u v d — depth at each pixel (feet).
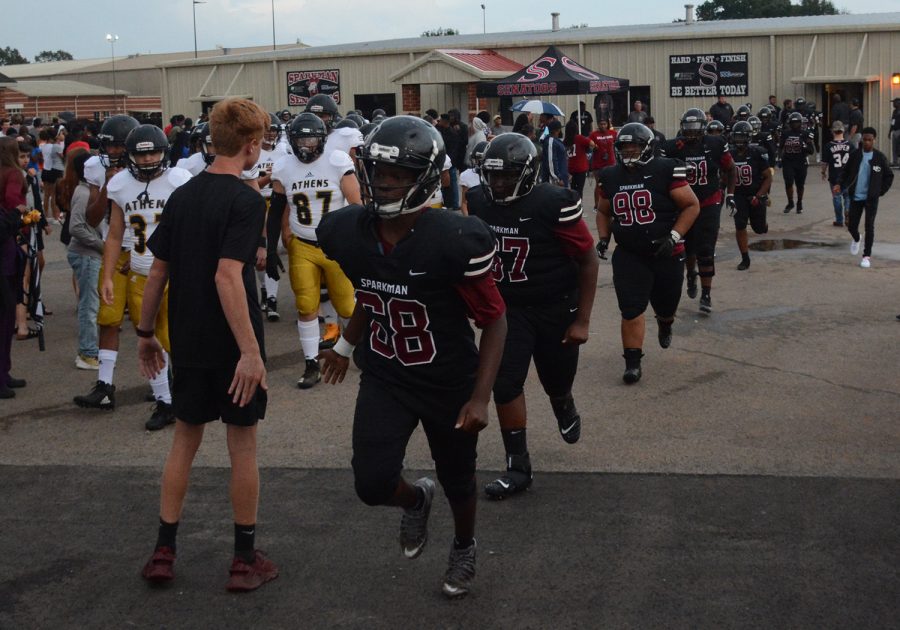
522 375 17.65
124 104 158.92
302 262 25.16
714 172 32.58
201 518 17.12
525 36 107.34
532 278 17.61
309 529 16.53
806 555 15.19
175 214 14.35
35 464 20.15
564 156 63.77
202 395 14.40
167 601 14.19
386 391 13.24
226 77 110.73
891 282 38.37
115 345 23.81
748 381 25.21
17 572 15.17
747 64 92.48
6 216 25.02
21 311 31.71
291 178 25.04
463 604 13.92
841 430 21.18
